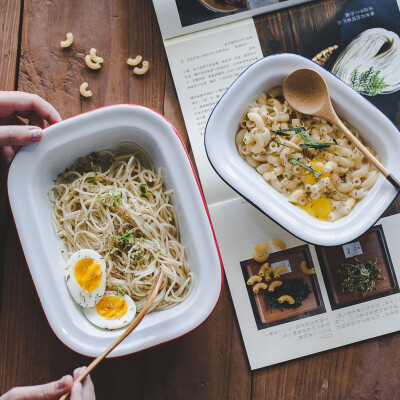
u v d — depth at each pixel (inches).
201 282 22.9
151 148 24.4
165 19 27.1
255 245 26.8
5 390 26.8
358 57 27.3
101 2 27.3
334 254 27.0
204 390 27.1
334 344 26.9
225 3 27.1
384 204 24.0
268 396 27.0
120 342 22.5
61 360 27.0
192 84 27.1
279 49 27.2
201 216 23.0
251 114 24.5
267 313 26.9
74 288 23.8
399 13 27.3
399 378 27.1
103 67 27.3
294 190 25.3
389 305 27.0
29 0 27.3
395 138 24.0
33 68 27.3
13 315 27.0
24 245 22.7
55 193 25.0
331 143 25.0
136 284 24.5
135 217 24.8
